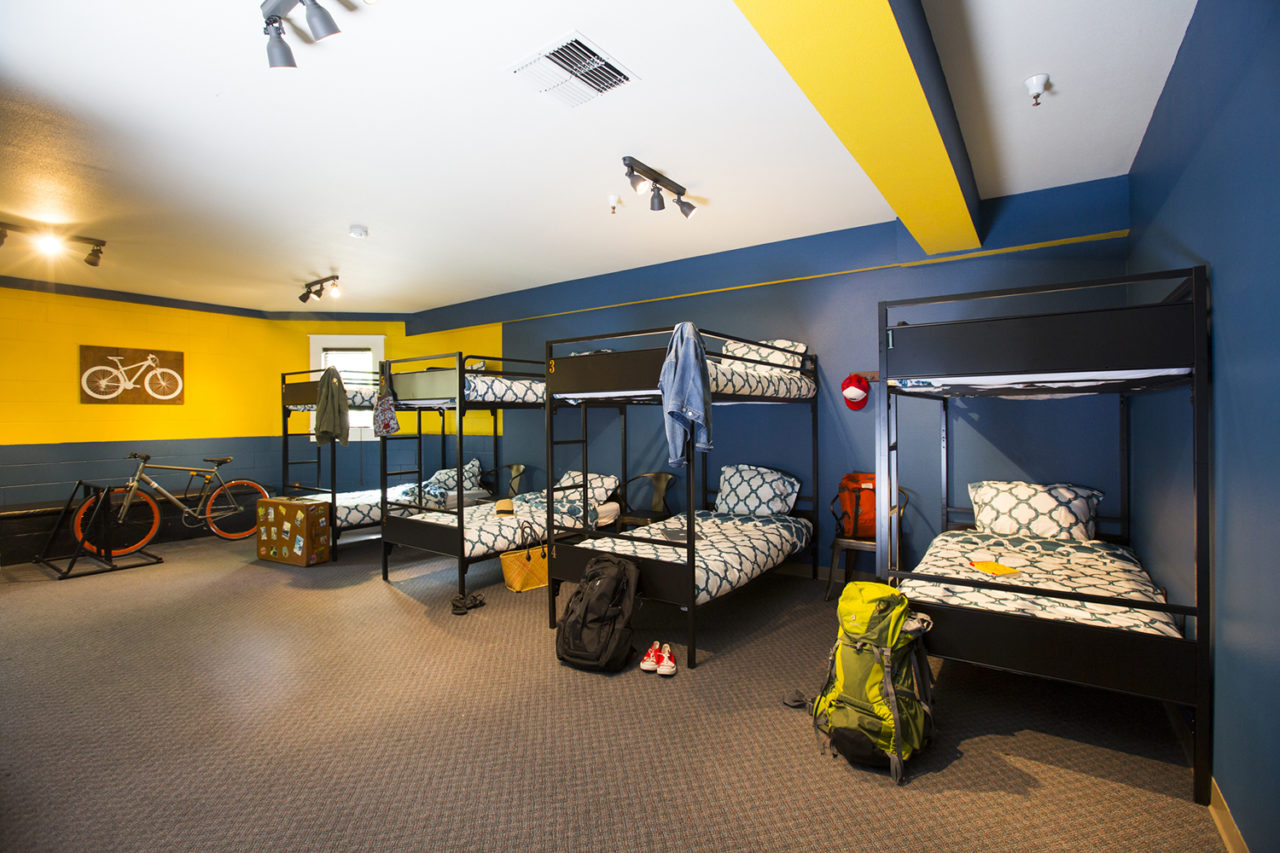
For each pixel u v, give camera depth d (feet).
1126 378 6.92
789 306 15.52
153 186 11.18
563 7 6.36
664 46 7.13
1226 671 6.07
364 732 7.97
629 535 12.42
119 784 6.89
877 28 5.46
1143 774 6.96
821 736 7.84
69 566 15.55
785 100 8.43
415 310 24.68
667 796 6.63
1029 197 12.18
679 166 10.70
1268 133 5.03
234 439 23.00
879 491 8.18
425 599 13.64
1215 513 6.38
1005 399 13.01
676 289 17.28
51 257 15.96
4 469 18.22
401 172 10.75
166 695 9.04
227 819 6.29
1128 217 11.28
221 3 6.18
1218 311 6.31
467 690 9.16
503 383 14.20
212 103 8.25
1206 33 6.38
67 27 6.55
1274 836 4.94
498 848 5.87
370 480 24.81
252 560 17.46
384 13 6.41
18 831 6.11
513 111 8.62
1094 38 7.14
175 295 21.07
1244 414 5.64
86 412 19.72
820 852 5.79
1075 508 11.36
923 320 13.65
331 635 11.43
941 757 7.33
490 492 21.95
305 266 17.26
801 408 15.51
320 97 8.15
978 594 8.11
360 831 6.10
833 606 12.99
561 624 10.22
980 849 5.80
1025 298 12.55
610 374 10.52
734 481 15.64
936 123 7.32
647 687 9.23
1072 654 7.08
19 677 9.69
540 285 20.54
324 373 16.97
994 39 7.14
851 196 12.28
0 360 18.16
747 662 10.15
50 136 9.14
